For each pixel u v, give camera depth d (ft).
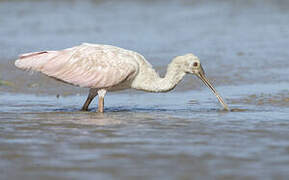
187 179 29.45
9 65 71.77
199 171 30.81
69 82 49.24
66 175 30.22
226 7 119.34
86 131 40.60
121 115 47.70
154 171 30.83
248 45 84.99
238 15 111.14
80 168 31.40
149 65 50.21
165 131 40.65
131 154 34.22
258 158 33.27
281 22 102.68
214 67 70.64
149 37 93.09
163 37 92.99
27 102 54.75
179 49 82.99
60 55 49.39
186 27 101.65
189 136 38.99
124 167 31.55
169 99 56.34
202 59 75.77
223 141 37.47
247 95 56.80
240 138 38.32
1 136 39.04
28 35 94.48
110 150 35.17
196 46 85.15
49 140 37.81
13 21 106.93
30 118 45.83
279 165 31.86
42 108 51.57
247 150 35.09
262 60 74.33
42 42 88.28
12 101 55.11
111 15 114.21
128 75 48.93
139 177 29.78
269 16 108.68
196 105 53.01
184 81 64.08
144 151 34.94
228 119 45.21
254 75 66.13
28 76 66.33
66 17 111.65
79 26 102.94
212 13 113.91
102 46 50.21
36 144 36.70
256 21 104.78
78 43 87.45
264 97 55.52
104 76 48.62
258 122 43.73
